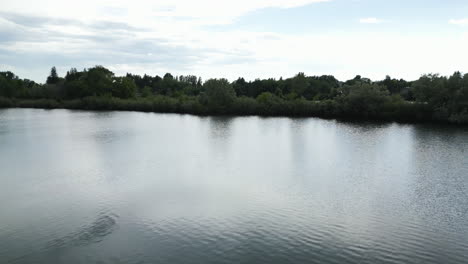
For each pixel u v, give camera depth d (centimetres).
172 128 8844
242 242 2472
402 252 2342
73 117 11819
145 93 19638
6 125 9331
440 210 3086
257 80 18775
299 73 17238
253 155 5478
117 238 2517
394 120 10106
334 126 9188
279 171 4466
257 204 3244
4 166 4719
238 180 4050
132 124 9750
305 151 5775
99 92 16700
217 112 12962
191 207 3153
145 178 4125
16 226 2727
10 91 17238
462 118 8594
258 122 10306
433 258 2262
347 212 3050
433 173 4300
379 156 5328
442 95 9112
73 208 3122
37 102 16075
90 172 4400
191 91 19950
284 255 2295
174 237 2544
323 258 2259
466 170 4422
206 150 5881
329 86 17712
